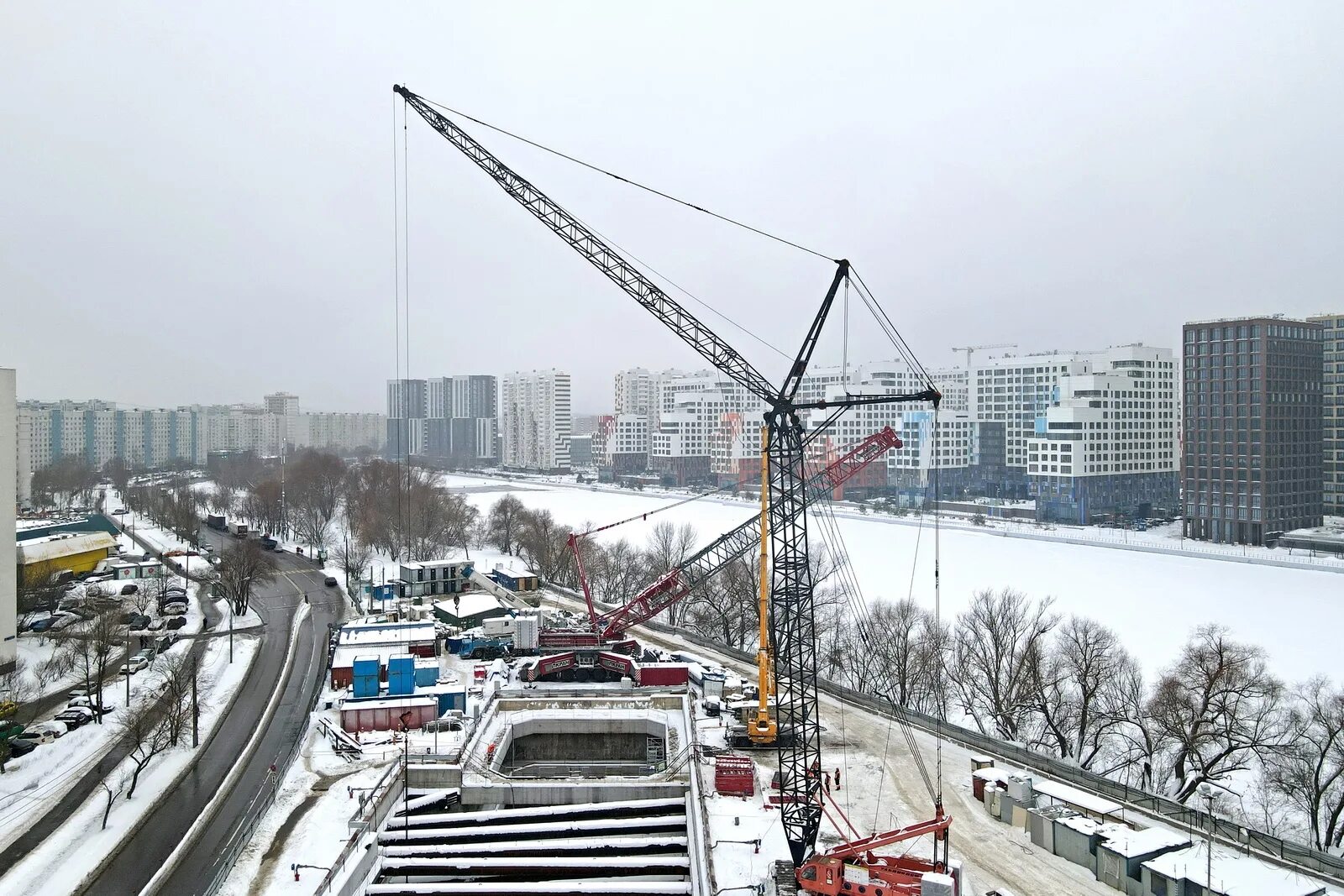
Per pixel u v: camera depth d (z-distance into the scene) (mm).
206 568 170500
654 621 137125
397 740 85750
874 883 57812
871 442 108625
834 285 72188
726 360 81312
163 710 83375
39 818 67625
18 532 174250
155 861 62156
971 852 64688
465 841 68312
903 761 82000
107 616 107250
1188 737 78438
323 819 68312
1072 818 65938
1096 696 91562
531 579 155125
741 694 101250
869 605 137375
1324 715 78188
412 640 114562
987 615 111750
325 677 105812
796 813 68188
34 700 94938
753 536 123375
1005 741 84250
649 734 91938
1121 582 164375
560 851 66688
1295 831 72062
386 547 193500
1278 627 129625
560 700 96125
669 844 67062
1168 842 61125
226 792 73500
